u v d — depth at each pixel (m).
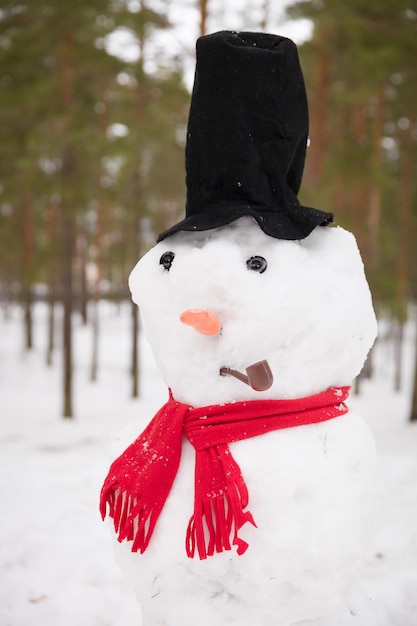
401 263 11.58
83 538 4.03
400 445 6.75
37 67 9.07
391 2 6.60
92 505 4.65
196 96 1.84
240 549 1.52
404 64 7.07
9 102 8.47
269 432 1.63
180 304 1.66
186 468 1.66
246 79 1.75
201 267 1.62
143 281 1.81
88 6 8.12
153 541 1.64
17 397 11.88
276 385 1.65
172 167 15.69
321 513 1.57
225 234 1.71
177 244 1.80
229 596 1.66
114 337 21.94
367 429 1.78
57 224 16.55
